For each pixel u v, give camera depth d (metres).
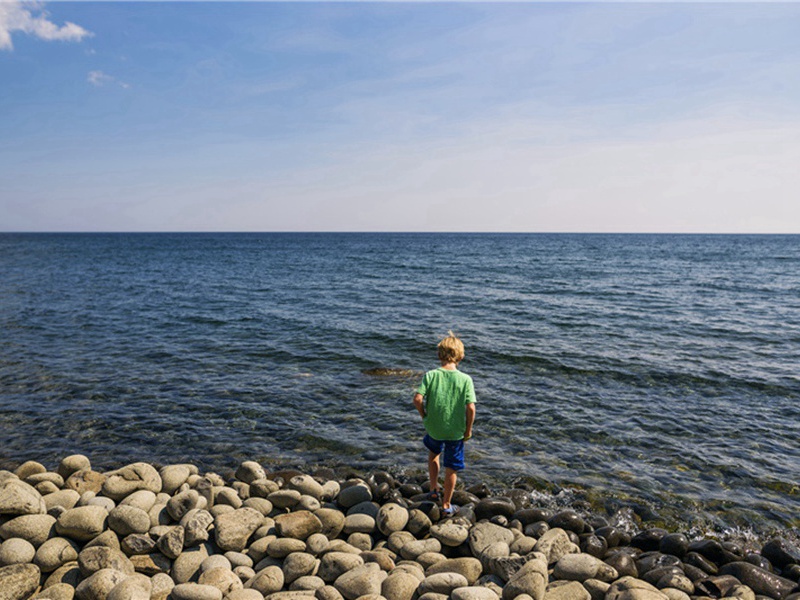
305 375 12.27
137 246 102.31
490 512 5.86
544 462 7.76
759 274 41.72
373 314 21.02
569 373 12.42
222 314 21.06
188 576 4.67
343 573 4.62
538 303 24.17
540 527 5.56
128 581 4.21
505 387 11.33
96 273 40.50
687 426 9.15
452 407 5.49
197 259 61.06
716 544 5.27
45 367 12.83
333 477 7.23
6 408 9.86
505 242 139.75
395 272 42.53
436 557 4.95
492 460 7.81
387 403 10.29
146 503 5.44
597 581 4.61
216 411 9.80
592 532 5.67
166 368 12.83
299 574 4.66
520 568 4.62
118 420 9.32
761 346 15.36
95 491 5.90
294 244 121.69
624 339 16.22
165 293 28.20
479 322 19.20
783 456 7.99
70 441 8.45
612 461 7.80
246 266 49.88
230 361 13.57
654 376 12.16
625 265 51.25
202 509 5.46
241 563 4.88
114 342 15.83
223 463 7.72
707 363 13.29
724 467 7.61
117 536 4.96
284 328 18.11
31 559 4.59
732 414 9.76
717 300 25.53
